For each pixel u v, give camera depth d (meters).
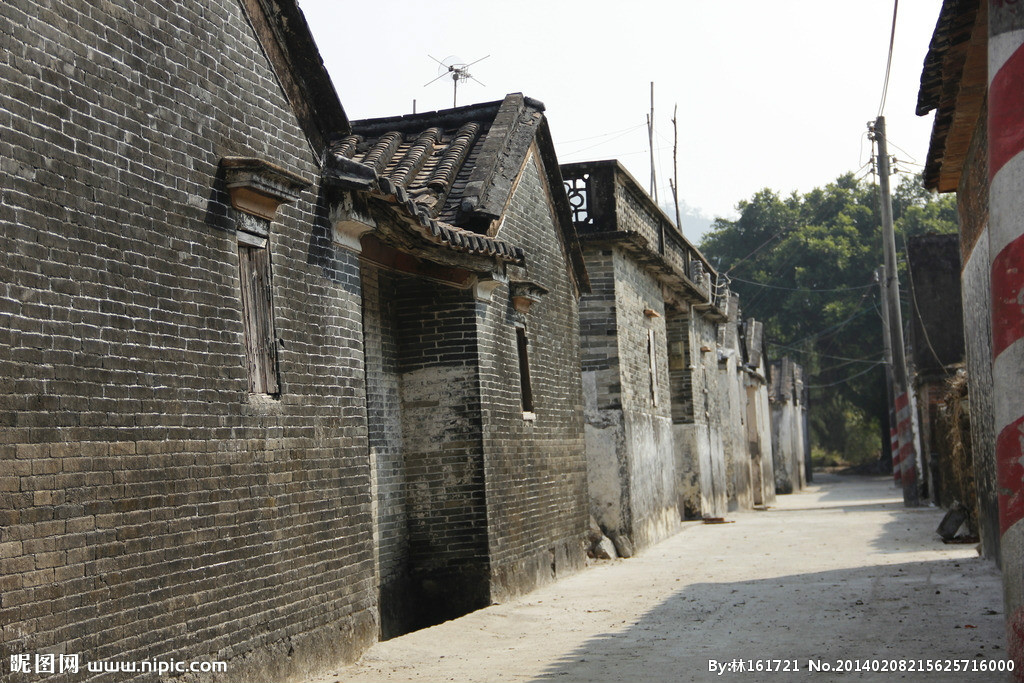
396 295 12.49
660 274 22.52
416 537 12.24
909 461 28.00
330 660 8.55
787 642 9.09
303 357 8.49
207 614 6.94
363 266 11.55
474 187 12.39
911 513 25.33
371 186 8.95
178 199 7.01
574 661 8.69
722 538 21.16
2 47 5.58
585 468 16.52
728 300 36.00
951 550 16.09
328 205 9.12
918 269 28.77
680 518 23.81
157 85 6.89
